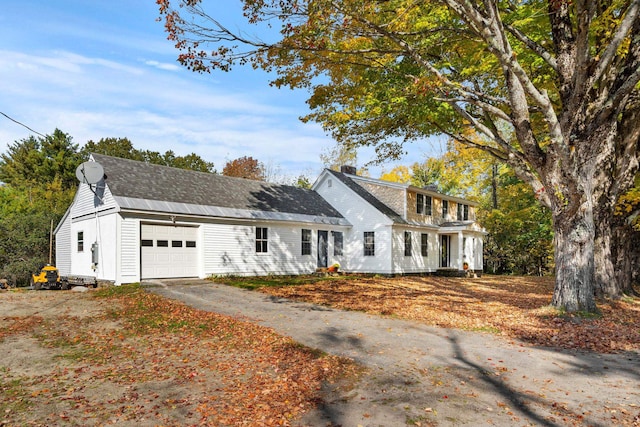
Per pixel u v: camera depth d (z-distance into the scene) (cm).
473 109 1389
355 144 1485
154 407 472
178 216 1639
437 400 497
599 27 987
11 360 641
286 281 1733
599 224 1309
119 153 4506
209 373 597
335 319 982
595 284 1313
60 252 2056
